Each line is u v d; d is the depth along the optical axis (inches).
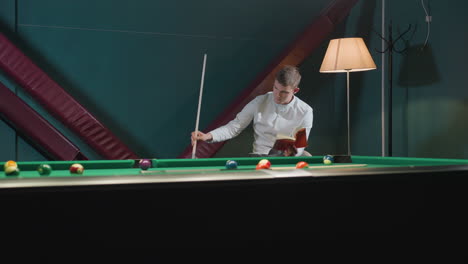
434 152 159.0
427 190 82.7
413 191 81.3
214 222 67.3
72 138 174.1
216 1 188.1
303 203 72.8
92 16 175.5
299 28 198.1
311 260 73.7
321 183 74.0
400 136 176.2
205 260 67.1
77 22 174.1
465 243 86.0
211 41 187.9
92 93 175.8
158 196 64.3
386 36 182.5
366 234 77.6
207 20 187.5
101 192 61.7
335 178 73.1
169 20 183.3
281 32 195.9
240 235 68.9
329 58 159.2
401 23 175.3
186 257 66.1
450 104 151.6
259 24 193.3
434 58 158.4
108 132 165.5
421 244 82.3
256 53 192.9
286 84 162.2
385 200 79.1
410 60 170.4
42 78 158.9
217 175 67.3
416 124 167.6
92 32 175.6
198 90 186.7
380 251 79.1
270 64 186.1
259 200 69.9
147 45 181.3
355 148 199.2
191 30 185.8
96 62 176.2
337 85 200.8
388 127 180.1
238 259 69.0
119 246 62.8
